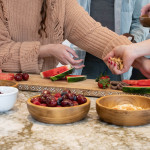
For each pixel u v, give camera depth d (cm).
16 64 245
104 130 116
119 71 189
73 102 128
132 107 129
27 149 96
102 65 315
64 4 248
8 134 109
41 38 258
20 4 248
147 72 196
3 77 206
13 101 139
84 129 116
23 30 255
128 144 101
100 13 329
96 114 138
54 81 210
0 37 249
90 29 244
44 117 121
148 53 179
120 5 325
